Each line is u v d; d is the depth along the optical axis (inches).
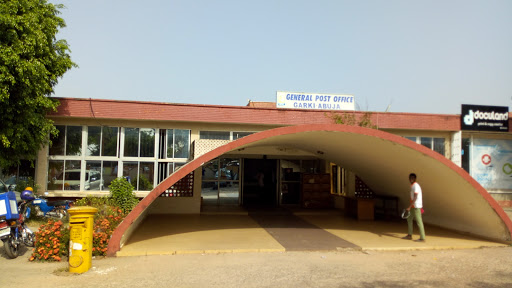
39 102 438.3
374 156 446.9
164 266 279.3
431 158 366.0
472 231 408.5
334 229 443.2
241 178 660.1
